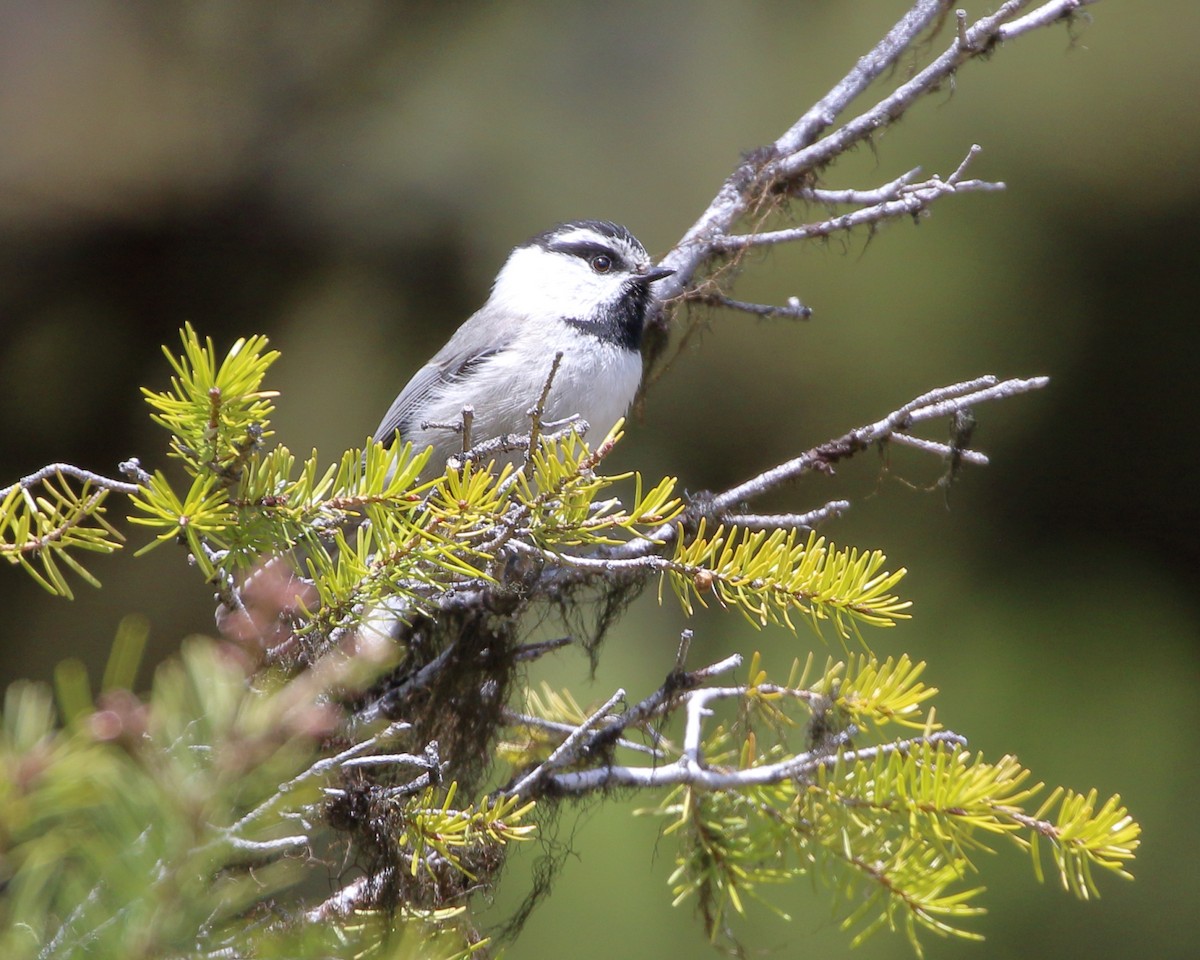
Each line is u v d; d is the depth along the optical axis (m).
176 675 2.53
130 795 2.38
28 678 11.23
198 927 2.58
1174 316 12.71
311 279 14.11
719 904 4.95
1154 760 10.16
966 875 9.37
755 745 5.08
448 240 14.23
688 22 15.07
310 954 2.81
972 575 11.73
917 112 13.20
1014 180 13.12
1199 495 12.16
